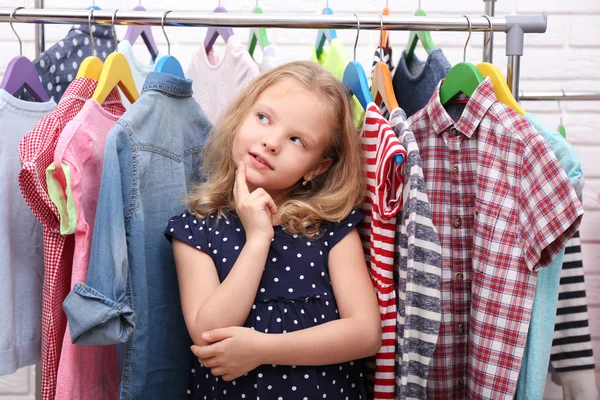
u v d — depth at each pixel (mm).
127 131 994
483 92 1033
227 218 1092
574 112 1836
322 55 1463
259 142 1049
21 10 1102
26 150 933
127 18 1102
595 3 1806
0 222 1000
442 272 1077
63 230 954
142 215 1012
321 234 1083
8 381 1807
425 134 1104
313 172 1136
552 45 1819
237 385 1006
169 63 1153
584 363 1353
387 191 1034
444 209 1081
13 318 1022
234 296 973
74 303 912
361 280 1046
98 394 1034
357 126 1195
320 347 980
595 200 1842
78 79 1054
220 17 1098
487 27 1130
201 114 1228
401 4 1808
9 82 1056
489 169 1021
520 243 992
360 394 1086
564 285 1353
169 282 1113
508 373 989
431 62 1182
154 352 1090
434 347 998
